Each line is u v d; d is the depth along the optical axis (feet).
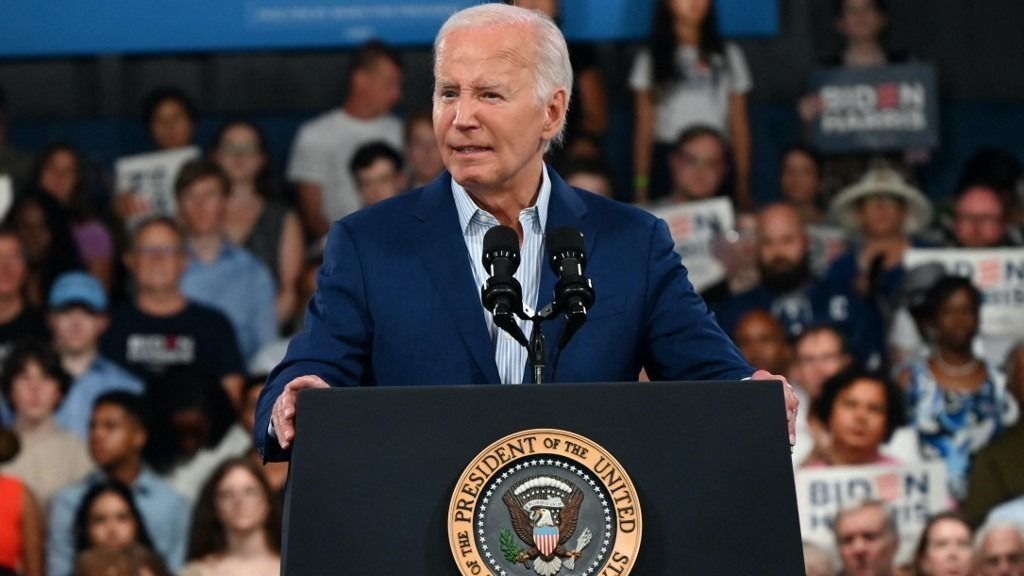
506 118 29.27
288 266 80.02
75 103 84.58
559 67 30.09
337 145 82.23
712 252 78.13
